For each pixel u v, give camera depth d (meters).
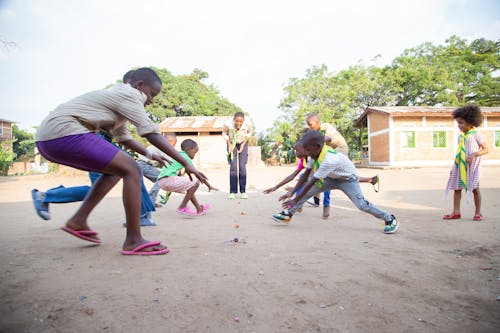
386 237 3.33
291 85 29.16
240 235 3.35
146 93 2.81
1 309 1.66
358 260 2.51
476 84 28.38
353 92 27.38
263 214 4.87
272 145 33.34
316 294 1.88
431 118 21.20
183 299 1.78
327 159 3.62
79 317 1.59
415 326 1.55
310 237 3.31
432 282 2.08
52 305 1.70
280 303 1.76
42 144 2.41
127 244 2.62
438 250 2.82
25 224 4.12
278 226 3.92
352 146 33.16
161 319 1.58
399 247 2.92
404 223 4.10
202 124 23.50
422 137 21.12
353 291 1.93
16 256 2.55
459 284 2.06
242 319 1.59
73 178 15.60
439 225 3.93
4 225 4.04
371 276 2.17
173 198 7.04
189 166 2.65
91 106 2.48
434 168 19.14
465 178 4.16
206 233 3.45
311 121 4.97
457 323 1.59
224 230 3.62
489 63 28.66
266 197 7.20
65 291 1.87
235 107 34.78
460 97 29.61
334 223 4.15
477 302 1.81
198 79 37.78
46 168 28.19
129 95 2.54
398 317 1.63
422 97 29.00
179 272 2.19
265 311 1.67
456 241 3.13
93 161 2.45
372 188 8.83
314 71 29.94
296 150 4.73
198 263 2.38
